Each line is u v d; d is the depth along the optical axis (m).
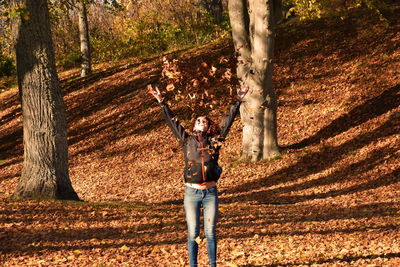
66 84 27.62
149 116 20.30
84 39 28.39
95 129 20.62
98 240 7.39
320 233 7.59
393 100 15.88
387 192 10.75
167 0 30.39
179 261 6.27
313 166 13.74
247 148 15.23
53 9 19.06
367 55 19.50
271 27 14.25
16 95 28.70
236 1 14.62
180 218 9.13
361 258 5.96
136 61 29.28
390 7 23.56
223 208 10.31
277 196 12.05
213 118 18.44
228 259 6.33
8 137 22.52
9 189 15.79
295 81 19.42
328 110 16.77
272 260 6.12
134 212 9.64
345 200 10.59
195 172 5.04
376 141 13.87
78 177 16.44
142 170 16.08
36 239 7.28
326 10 21.92
